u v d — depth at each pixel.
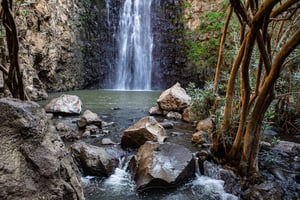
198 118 5.70
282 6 2.30
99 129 5.19
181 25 17.30
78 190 1.55
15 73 2.25
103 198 2.74
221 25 11.99
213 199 2.76
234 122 3.40
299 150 4.07
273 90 2.76
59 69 13.24
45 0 11.59
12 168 1.21
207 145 4.19
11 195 1.14
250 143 2.99
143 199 2.74
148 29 18.44
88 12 15.58
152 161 3.03
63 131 4.78
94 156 3.26
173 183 2.91
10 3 1.95
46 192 1.27
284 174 3.25
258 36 2.45
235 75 3.12
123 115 7.00
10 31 2.04
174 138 4.77
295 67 5.35
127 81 18.36
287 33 3.45
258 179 3.01
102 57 17.02
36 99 9.53
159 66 18.28
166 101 7.08
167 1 17.81
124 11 18.33
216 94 4.18
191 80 17.05
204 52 16.17
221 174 3.11
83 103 9.25
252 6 2.53
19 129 1.33
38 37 11.11
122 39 18.17
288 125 5.75
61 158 1.50
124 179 3.16
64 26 13.40
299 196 2.82
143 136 4.02
